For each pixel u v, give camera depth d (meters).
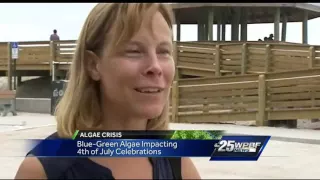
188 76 18.34
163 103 1.07
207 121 12.76
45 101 17.06
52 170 1.02
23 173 1.02
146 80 1.02
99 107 1.08
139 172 1.12
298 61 14.27
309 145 8.23
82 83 1.08
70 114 1.08
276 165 5.81
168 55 1.07
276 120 11.84
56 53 19.42
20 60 20.81
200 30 24.42
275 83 11.62
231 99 12.41
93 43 1.05
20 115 15.52
